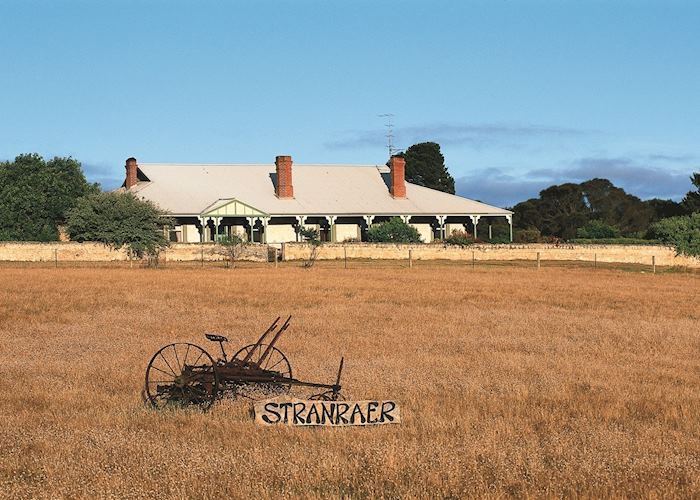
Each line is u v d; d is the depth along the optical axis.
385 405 13.52
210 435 12.88
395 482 10.75
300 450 11.86
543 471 11.09
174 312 30.27
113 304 32.91
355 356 20.61
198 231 82.56
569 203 126.00
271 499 10.09
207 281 44.88
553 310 32.31
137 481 10.60
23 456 11.68
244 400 14.98
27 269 57.50
